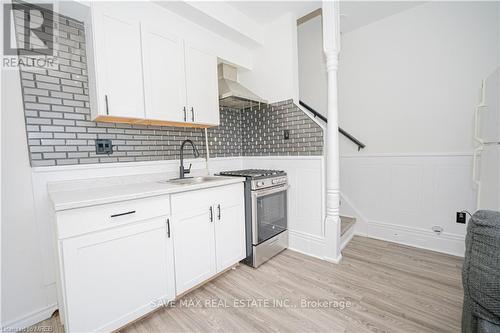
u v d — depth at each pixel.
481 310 0.78
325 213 2.37
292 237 2.61
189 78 2.02
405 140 2.63
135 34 1.68
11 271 1.43
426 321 1.44
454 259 2.26
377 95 2.80
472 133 2.23
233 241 2.11
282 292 1.79
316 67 3.31
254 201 2.18
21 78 1.46
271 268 2.18
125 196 1.36
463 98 2.27
